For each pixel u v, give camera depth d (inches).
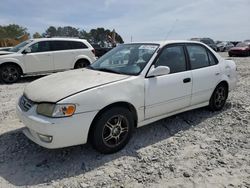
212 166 136.6
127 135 153.0
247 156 147.3
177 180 124.4
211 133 179.5
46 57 423.2
